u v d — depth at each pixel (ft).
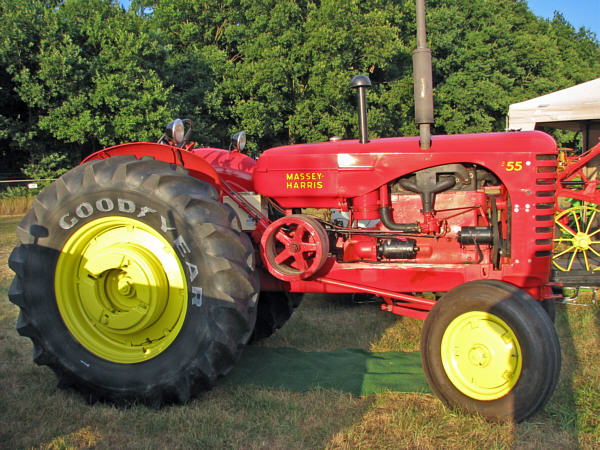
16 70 59.62
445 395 9.54
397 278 11.17
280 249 12.14
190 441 8.71
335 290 11.61
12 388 10.89
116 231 10.57
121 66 59.72
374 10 73.92
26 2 59.67
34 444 8.65
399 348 13.26
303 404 9.93
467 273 10.71
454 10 98.78
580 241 16.74
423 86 10.68
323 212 12.82
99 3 63.46
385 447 8.41
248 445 8.60
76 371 10.21
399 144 11.30
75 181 10.44
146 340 10.39
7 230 37.27
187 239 9.81
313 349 13.38
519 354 8.90
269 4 72.74
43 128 59.82
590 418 9.19
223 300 9.62
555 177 10.37
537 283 10.49
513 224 10.38
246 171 14.12
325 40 68.54
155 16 81.87
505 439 8.55
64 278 10.52
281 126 74.18
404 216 11.66
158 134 60.59
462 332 9.50
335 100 70.95
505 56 100.63
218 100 71.26
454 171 10.93
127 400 10.05
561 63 114.73
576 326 14.11
